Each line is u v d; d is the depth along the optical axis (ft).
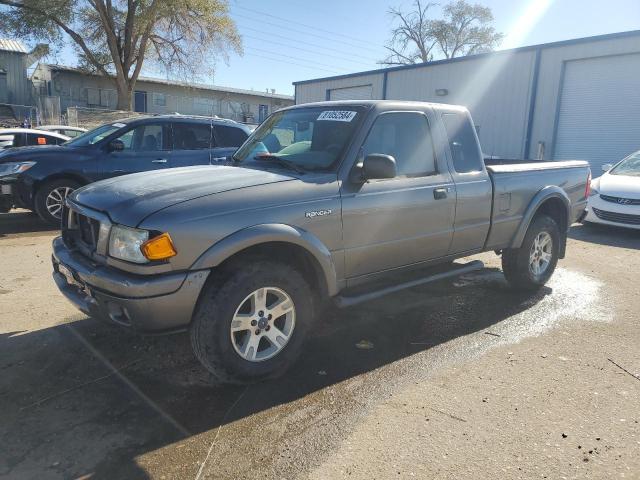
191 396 11.05
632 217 29.60
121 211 10.59
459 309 16.78
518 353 13.47
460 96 67.41
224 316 10.61
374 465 8.88
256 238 10.74
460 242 15.44
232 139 31.45
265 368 11.44
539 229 17.95
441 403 10.91
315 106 14.96
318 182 12.16
